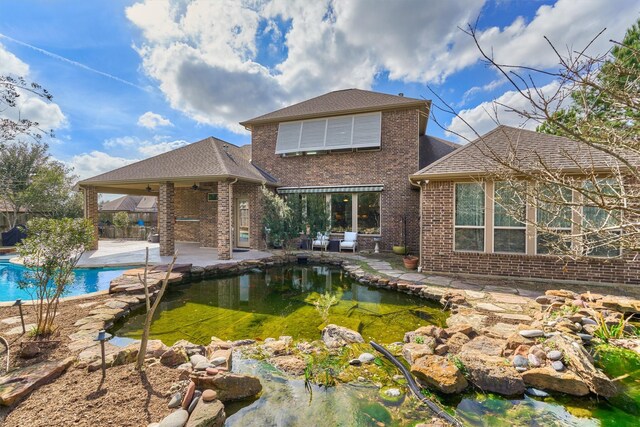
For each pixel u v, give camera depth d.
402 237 18.81
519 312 7.89
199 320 8.40
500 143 12.72
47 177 27.08
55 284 7.16
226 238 15.91
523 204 6.33
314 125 21.17
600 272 10.52
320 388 5.07
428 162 20.45
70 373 4.85
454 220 12.29
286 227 16.80
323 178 20.70
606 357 5.64
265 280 13.16
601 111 3.82
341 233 19.92
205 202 21.88
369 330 7.59
